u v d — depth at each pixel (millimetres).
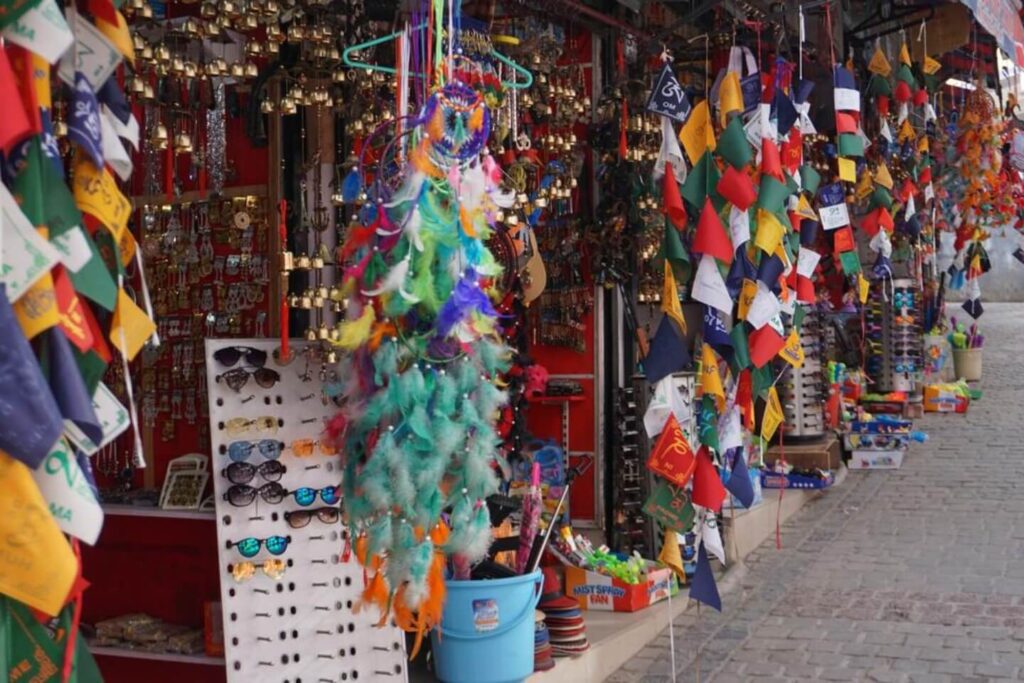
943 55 8984
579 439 6609
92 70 2490
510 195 3723
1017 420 11055
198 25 3949
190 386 5039
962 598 6336
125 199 2541
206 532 4734
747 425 5074
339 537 4324
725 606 6375
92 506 2311
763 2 5613
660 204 6211
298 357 4363
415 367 3205
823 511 8359
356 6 4312
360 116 4340
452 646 4512
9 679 2322
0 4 2188
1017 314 18859
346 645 4285
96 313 2816
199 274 4988
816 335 9125
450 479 3342
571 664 5090
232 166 4859
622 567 6008
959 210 11188
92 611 4996
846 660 5480
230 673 4082
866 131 7797
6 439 2088
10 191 2246
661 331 4891
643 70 6008
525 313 6254
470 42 4441
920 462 9633
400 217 3203
